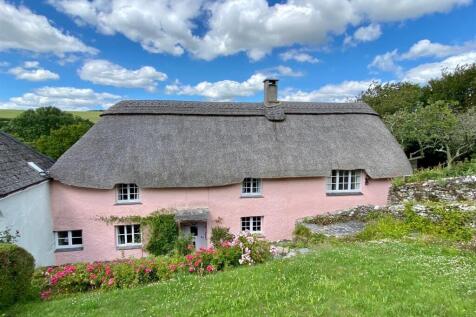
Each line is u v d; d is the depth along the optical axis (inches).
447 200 515.8
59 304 273.4
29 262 292.4
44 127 1691.7
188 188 599.5
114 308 250.5
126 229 600.7
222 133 648.4
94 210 575.8
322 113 729.0
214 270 355.3
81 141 605.6
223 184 596.4
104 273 344.5
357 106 773.3
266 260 376.2
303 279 265.9
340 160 651.5
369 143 691.4
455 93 1258.6
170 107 666.8
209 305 226.8
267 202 641.6
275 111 701.9
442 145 948.0
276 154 637.3
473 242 374.0
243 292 246.7
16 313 256.4
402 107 1267.2
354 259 315.0
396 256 323.9
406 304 208.7
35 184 492.7
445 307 203.6
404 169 674.8
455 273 262.2
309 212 663.1
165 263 360.8
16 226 436.1
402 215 485.4
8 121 1833.2
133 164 571.8
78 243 593.3
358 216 546.3
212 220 618.5
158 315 222.1
